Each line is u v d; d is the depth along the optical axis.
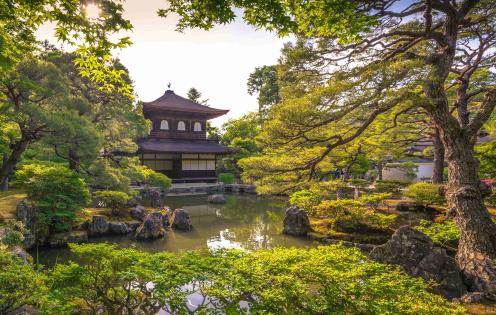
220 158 41.12
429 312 4.08
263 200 27.06
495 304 6.70
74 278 5.00
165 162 35.59
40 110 11.50
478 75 15.15
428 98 8.34
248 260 5.15
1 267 4.75
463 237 8.46
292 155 9.89
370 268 4.99
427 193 14.59
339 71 9.18
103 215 15.48
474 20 10.62
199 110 37.53
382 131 12.80
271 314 3.88
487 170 14.16
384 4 8.45
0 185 17.06
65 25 4.35
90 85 18.92
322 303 4.16
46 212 12.26
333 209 14.84
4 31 5.54
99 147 13.93
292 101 8.78
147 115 37.44
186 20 4.53
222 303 4.71
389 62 8.11
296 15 5.12
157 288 4.41
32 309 5.25
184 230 15.90
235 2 4.29
